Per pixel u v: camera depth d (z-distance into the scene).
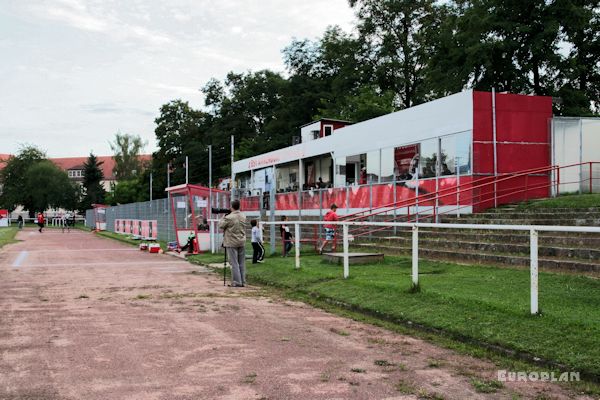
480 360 6.12
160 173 76.44
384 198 21.28
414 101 48.25
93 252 25.27
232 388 5.12
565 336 6.12
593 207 14.27
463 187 18.70
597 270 9.44
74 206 99.62
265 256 18.00
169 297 10.99
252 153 62.38
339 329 7.83
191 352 6.47
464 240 14.38
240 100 69.12
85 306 9.83
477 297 8.19
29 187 94.81
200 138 74.31
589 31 33.56
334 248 17.17
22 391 5.02
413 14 49.19
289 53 63.34
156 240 32.19
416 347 6.74
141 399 4.80
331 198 24.62
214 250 21.81
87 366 5.86
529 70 33.03
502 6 32.50
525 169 19.45
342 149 27.95
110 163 142.88
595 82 35.38
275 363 6.00
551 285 8.99
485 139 19.05
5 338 7.18
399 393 5.00
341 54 55.59
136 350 6.55
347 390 5.07
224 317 8.78
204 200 23.64
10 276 14.95
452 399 4.84
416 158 21.95
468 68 33.66
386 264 13.38
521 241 12.98
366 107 46.31
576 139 19.98
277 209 29.73
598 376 5.23
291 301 10.50
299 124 61.53
